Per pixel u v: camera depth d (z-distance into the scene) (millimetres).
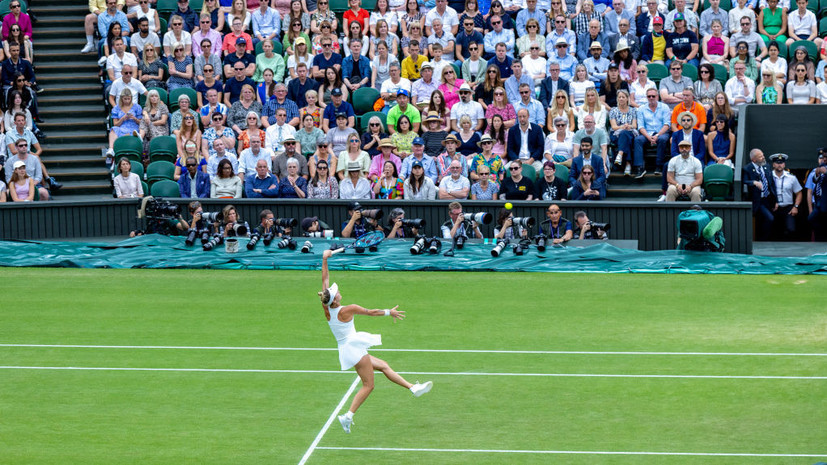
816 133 50406
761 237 47156
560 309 34031
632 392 25281
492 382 26266
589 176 46656
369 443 21875
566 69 54531
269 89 53469
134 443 22047
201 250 43375
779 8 56750
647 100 51781
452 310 34031
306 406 24500
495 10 56812
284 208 46594
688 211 41750
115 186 49344
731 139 49344
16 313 34250
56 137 54375
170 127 52656
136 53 56625
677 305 34406
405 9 59312
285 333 31359
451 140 48156
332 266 41062
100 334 31469
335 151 50656
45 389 26094
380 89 55250
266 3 57594
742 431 22359
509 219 42750
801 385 25609
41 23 60250
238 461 20859
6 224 46719
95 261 42281
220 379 26781
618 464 20469
